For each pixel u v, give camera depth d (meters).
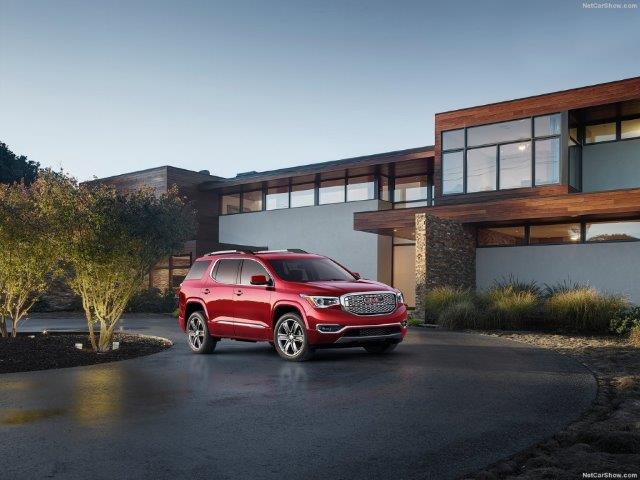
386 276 28.66
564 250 21.27
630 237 20.00
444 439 5.16
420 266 19.48
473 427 5.57
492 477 4.23
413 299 28.14
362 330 10.16
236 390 7.50
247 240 33.53
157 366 9.71
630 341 13.10
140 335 14.99
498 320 16.73
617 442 4.91
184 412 6.26
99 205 11.98
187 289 12.32
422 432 5.40
